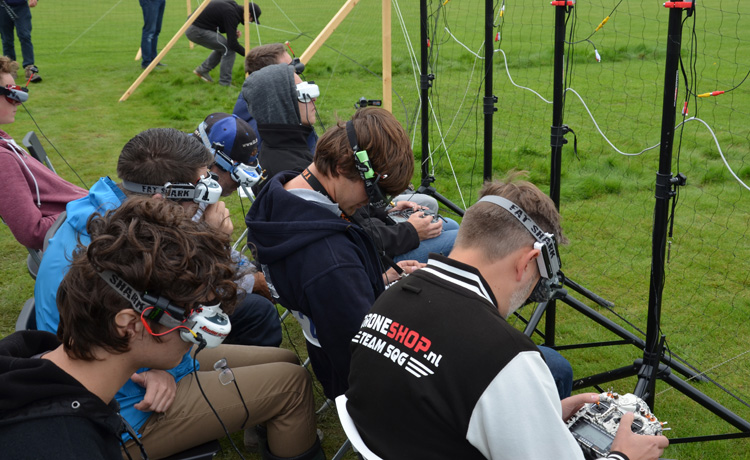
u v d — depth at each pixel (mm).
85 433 1014
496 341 1147
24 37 8305
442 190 4969
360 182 1824
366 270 1859
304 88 3029
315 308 1744
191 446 1836
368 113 1786
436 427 1159
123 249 1016
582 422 1500
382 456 1223
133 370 1117
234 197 4922
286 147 3059
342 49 10102
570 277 3746
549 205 1329
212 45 8109
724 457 2443
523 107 6969
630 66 8617
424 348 1190
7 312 3414
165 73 9086
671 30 1829
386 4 3576
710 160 5402
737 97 6969
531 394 1110
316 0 15297
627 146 5785
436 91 7590
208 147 2355
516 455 1097
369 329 1310
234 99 7688
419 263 2305
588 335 3234
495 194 1362
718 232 4246
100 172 5422
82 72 9195
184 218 1091
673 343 3117
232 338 2516
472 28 10781
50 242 1826
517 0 12383
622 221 4434
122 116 7062
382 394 1226
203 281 1058
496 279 1320
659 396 2793
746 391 2789
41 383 1012
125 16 14883
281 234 1791
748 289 3568
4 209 2521
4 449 962
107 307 1012
